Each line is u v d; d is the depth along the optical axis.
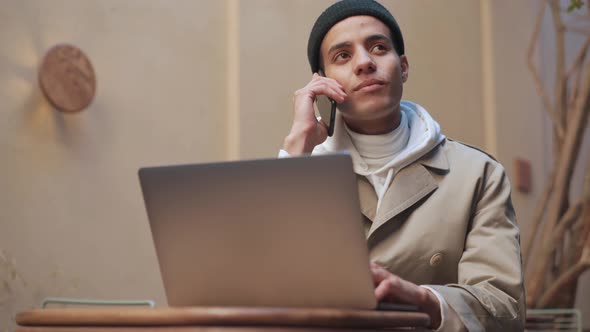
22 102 3.65
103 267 3.85
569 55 5.88
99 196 3.87
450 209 1.73
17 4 3.68
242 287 1.22
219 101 4.32
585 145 5.84
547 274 4.73
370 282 1.15
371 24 1.88
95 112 3.88
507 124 5.53
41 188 3.67
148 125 4.06
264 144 4.36
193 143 4.20
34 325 1.17
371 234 1.72
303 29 4.57
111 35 3.98
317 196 1.14
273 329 1.04
